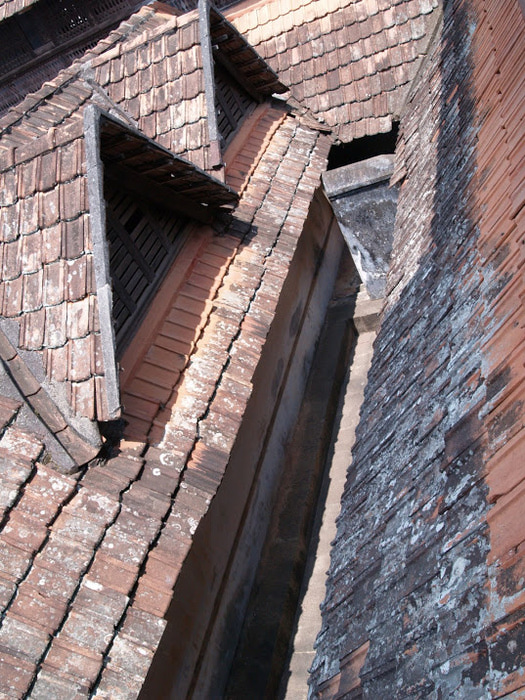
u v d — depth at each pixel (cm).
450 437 404
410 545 394
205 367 629
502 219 473
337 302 1239
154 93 816
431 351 503
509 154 508
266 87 1033
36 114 792
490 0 726
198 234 768
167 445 557
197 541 691
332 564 503
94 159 539
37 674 421
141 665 438
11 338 555
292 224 841
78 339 527
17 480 493
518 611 276
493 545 313
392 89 1023
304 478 925
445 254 572
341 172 958
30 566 460
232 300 705
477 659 288
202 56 789
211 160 759
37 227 567
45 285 553
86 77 859
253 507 838
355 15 1048
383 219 986
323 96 1065
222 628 722
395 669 349
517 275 411
